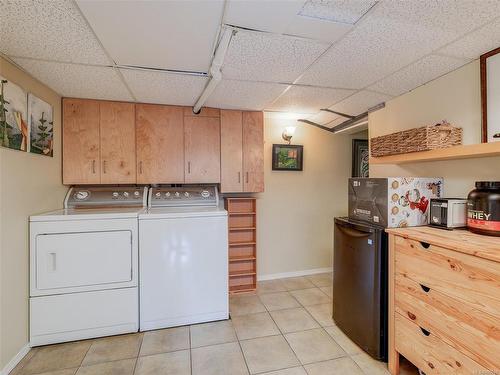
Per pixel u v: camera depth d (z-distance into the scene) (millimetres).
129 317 2139
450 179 1890
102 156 2523
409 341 1542
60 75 1944
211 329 2209
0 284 1645
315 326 2250
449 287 1292
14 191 1772
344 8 1229
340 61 1743
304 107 2773
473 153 1469
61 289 2008
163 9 1225
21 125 1829
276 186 3396
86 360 1819
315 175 3537
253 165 2939
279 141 3377
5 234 1687
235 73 1938
